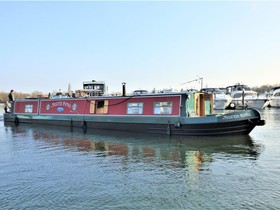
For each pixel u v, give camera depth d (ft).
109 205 32.55
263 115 138.31
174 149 60.18
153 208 31.71
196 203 32.73
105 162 50.70
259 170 43.91
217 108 164.86
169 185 38.40
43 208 31.99
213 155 54.19
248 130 71.31
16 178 42.16
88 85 131.44
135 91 147.02
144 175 42.78
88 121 94.32
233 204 32.27
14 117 118.11
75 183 39.70
